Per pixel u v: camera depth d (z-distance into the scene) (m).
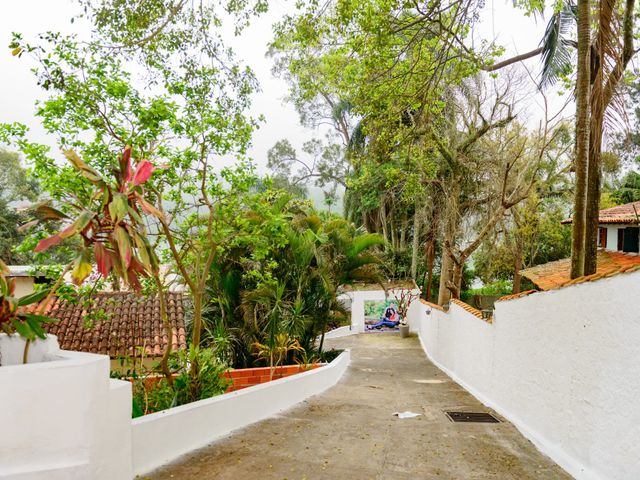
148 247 3.92
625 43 7.64
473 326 10.85
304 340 15.95
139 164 4.00
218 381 7.56
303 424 7.04
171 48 8.23
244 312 13.35
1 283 3.35
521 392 7.12
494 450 5.91
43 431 3.12
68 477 3.17
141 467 4.77
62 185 6.41
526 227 25.86
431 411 8.42
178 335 12.68
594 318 4.78
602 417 4.57
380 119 11.02
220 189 7.76
